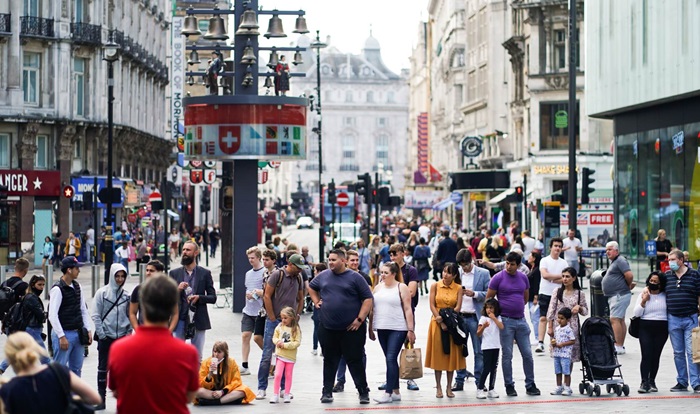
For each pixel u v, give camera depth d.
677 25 41.53
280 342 21.11
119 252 60.88
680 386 22.34
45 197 66.69
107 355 20.11
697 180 42.59
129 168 81.62
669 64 42.38
